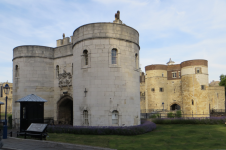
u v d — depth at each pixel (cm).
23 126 1600
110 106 1789
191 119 2447
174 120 2502
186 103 4444
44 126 1436
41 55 2545
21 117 1617
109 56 1839
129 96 1894
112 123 1803
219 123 2359
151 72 4947
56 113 2528
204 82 4328
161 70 4938
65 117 2578
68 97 2422
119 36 1894
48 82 2558
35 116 1652
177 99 4838
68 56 2477
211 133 1705
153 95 4869
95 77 1822
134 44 2022
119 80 1842
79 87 1909
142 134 1694
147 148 1177
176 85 4891
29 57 2522
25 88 2481
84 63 1919
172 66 4991
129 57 1941
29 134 1465
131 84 1930
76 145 1198
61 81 2480
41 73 2530
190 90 4381
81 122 1855
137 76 2038
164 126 2297
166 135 1644
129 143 1320
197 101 4284
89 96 1825
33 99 1648
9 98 5819
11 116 2638
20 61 2539
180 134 1694
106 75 1817
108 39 1853
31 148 1197
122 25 1928
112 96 1803
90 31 1883
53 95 2577
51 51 2620
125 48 1920
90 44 1870
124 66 1889
